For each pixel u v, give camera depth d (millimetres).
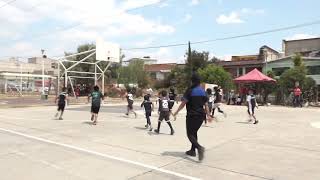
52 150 9664
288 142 11125
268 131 13742
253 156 9008
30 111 23281
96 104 15711
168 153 9250
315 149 9977
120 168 7715
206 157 8844
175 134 12727
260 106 32156
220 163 8211
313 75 44656
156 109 25250
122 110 24266
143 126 15078
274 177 7113
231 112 23625
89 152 9367
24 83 62938
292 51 58062
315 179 7000
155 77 80125
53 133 12875
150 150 9648
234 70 53156
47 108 26281
